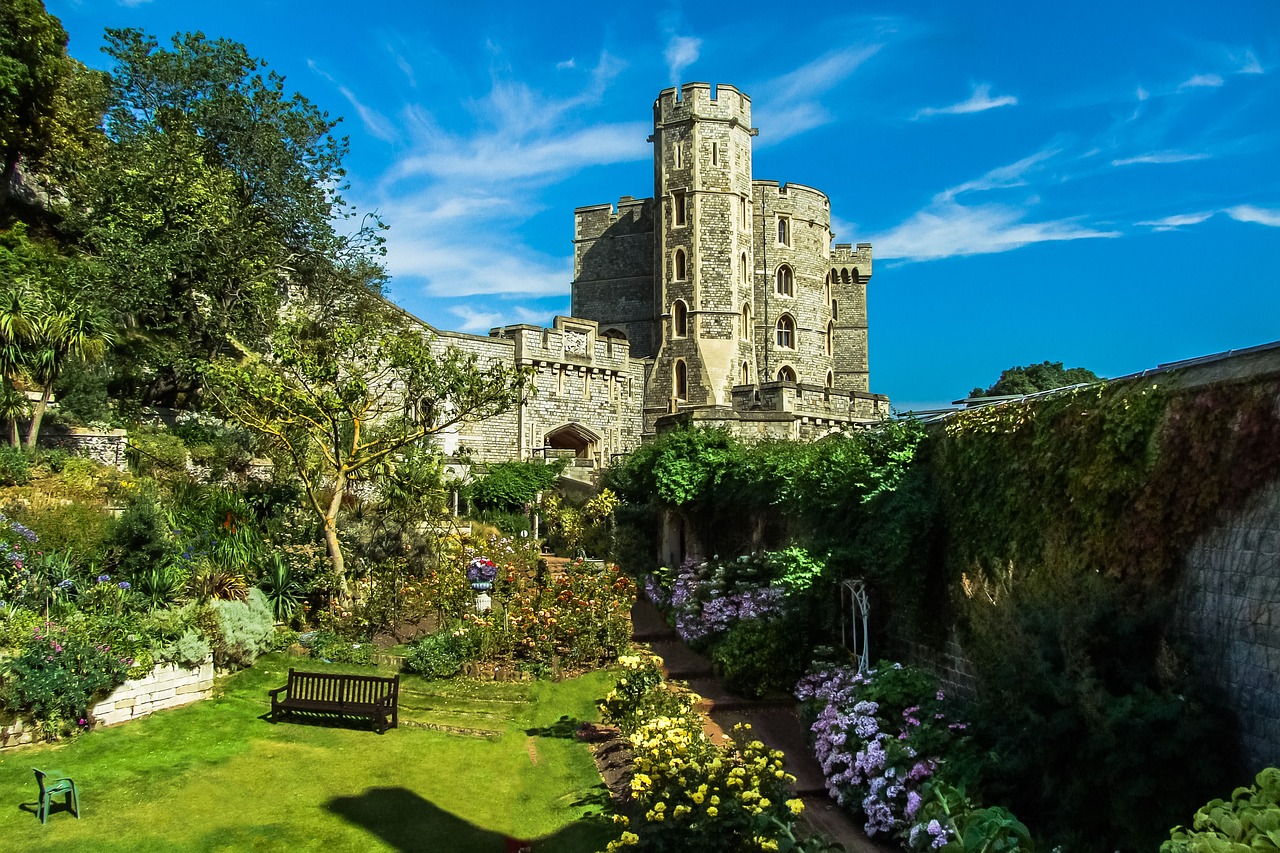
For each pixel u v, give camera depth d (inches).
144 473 711.1
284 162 1056.8
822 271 1999.3
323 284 1097.4
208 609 490.3
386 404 716.7
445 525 817.5
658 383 1686.8
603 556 845.2
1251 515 236.8
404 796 349.1
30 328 673.6
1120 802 230.4
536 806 337.7
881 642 447.5
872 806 303.6
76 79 1173.1
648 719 395.9
